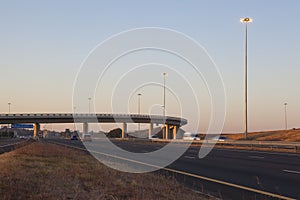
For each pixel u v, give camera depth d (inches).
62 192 406.6
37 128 4146.2
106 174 584.1
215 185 575.5
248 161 977.5
